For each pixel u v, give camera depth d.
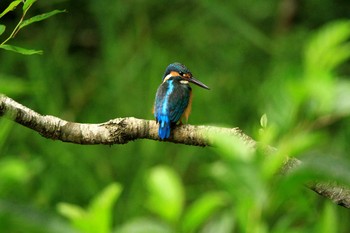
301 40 13.16
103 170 12.15
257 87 12.97
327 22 14.20
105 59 13.16
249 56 13.38
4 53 12.81
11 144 11.87
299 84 3.14
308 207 3.73
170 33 13.53
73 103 12.83
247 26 13.06
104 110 12.84
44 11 13.37
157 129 6.10
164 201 3.80
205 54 13.42
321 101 3.25
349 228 12.02
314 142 3.29
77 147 12.21
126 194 11.93
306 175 2.59
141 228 3.61
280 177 3.34
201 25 13.65
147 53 13.07
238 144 3.39
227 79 13.09
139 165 12.23
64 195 11.91
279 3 14.22
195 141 6.18
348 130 11.77
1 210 2.20
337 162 2.46
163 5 13.85
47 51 13.05
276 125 3.34
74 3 13.61
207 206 3.65
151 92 12.77
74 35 13.66
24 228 2.32
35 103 12.37
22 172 3.07
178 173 12.17
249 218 3.38
